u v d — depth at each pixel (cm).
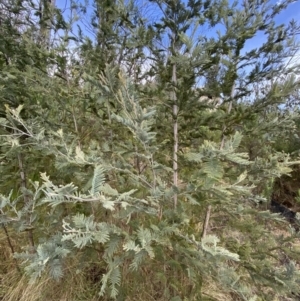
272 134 161
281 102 127
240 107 134
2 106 149
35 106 146
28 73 153
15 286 168
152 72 153
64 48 162
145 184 128
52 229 139
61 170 132
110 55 163
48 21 178
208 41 119
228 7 136
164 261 123
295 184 315
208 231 159
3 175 157
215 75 142
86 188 115
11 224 151
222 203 125
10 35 179
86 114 168
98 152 132
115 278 102
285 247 136
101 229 97
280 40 137
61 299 160
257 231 140
